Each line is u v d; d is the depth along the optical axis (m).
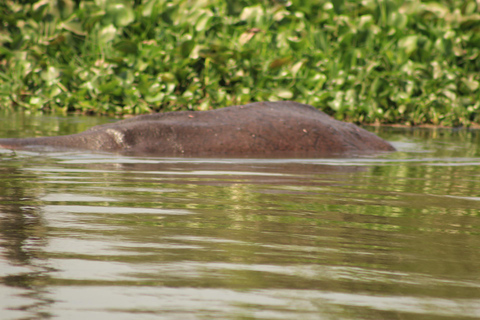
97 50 30.86
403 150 17.19
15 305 4.04
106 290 4.39
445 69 30.17
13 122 21.52
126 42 28.94
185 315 3.95
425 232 6.71
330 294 4.45
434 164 13.80
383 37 31.16
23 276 4.68
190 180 10.35
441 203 8.69
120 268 4.95
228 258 5.37
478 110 29.22
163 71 29.52
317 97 28.03
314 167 12.74
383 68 30.58
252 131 16.19
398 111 28.50
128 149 15.26
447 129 26.28
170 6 31.72
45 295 4.26
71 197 8.39
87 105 27.66
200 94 29.00
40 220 6.77
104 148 15.26
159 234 6.22
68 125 20.81
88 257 5.26
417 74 30.17
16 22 33.56
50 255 5.30
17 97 29.61
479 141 20.27
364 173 11.95
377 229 6.82
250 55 29.47
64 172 11.05
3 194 8.49
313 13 32.91
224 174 11.23
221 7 32.81
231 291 4.45
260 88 29.00
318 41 31.23
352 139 17.20
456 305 4.28
